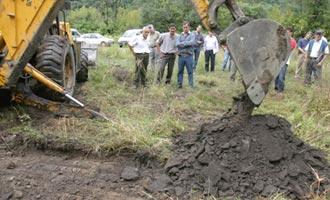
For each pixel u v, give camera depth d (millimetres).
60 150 5430
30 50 6023
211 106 8508
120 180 4801
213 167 4742
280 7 34969
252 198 4488
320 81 11219
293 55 16734
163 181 4699
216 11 5094
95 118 6359
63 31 8977
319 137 6281
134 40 10086
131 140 5441
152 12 36562
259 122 5176
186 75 12781
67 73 8062
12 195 4320
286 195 4520
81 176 4836
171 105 7863
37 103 6539
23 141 5535
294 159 4918
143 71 10039
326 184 4719
